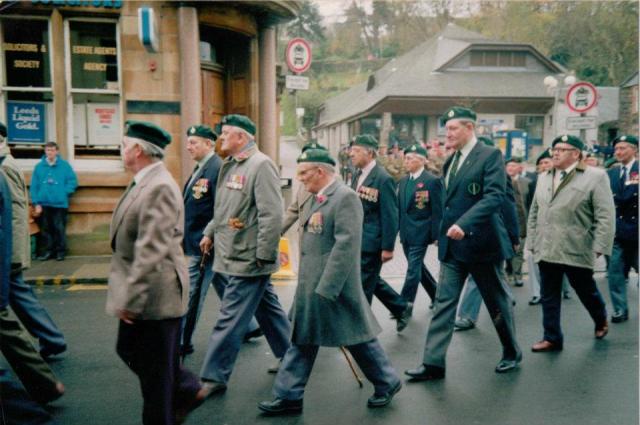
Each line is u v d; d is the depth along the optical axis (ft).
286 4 37.73
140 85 33.63
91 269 29.07
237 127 14.65
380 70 155.33
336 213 12.87
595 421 13.07
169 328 11.00
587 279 18.25
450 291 15.52
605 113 142.00
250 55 39.37
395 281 28.76
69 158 33.55
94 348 17.99
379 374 13.66
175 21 33.71
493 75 126.82
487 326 20.75
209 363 14.40
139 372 11.13
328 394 14.58
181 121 34.04
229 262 14.53
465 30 143.95
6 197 11.60
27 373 13.14
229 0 35.35
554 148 17.93
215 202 15.05
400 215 21.97
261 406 13.37
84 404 14.01
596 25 143.64
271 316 15.80
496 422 13.01
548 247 17.66
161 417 11.05
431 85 122.31
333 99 178.70
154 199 10.68
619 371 16.07
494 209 14.88
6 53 33.19
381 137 122.01
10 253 11.79
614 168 21.52
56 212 31.55
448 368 16.39
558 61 148.87
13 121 33.47
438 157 45.65
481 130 104.78
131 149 10.96
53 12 32.55
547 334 17.81
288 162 112.78
